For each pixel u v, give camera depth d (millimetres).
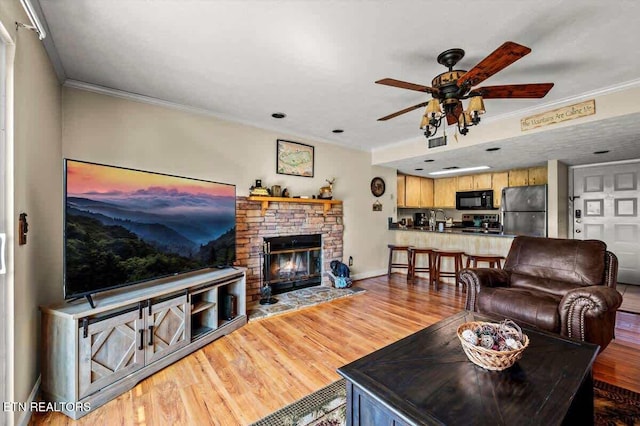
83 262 1831
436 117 2000
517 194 5121
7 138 1373
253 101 2961
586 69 2271
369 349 2473
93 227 1892
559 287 2578
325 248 4453
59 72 2270
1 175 1350
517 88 1844
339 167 4730
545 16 1665
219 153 3395
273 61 2178
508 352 1253
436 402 1095
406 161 4832
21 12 1479
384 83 1860
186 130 3139
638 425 1571
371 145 4859
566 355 1450
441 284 4695
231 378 2041
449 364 1358
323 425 1604
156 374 2082
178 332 2281
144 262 2227
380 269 5387
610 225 4672
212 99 2906
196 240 2693
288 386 1951
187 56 2107
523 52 1441
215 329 2664
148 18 1689
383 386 1190
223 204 3021
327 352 2418
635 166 4461
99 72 2328
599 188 4785
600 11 1617
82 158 2504
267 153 3842
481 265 4488
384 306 3580
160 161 2957
